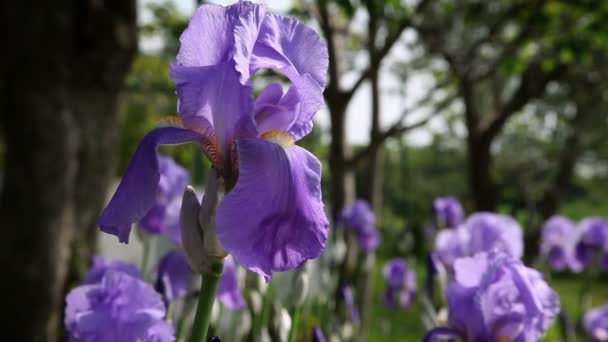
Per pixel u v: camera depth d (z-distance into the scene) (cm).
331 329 93
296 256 39
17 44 127
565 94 334
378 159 144
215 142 42
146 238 77
